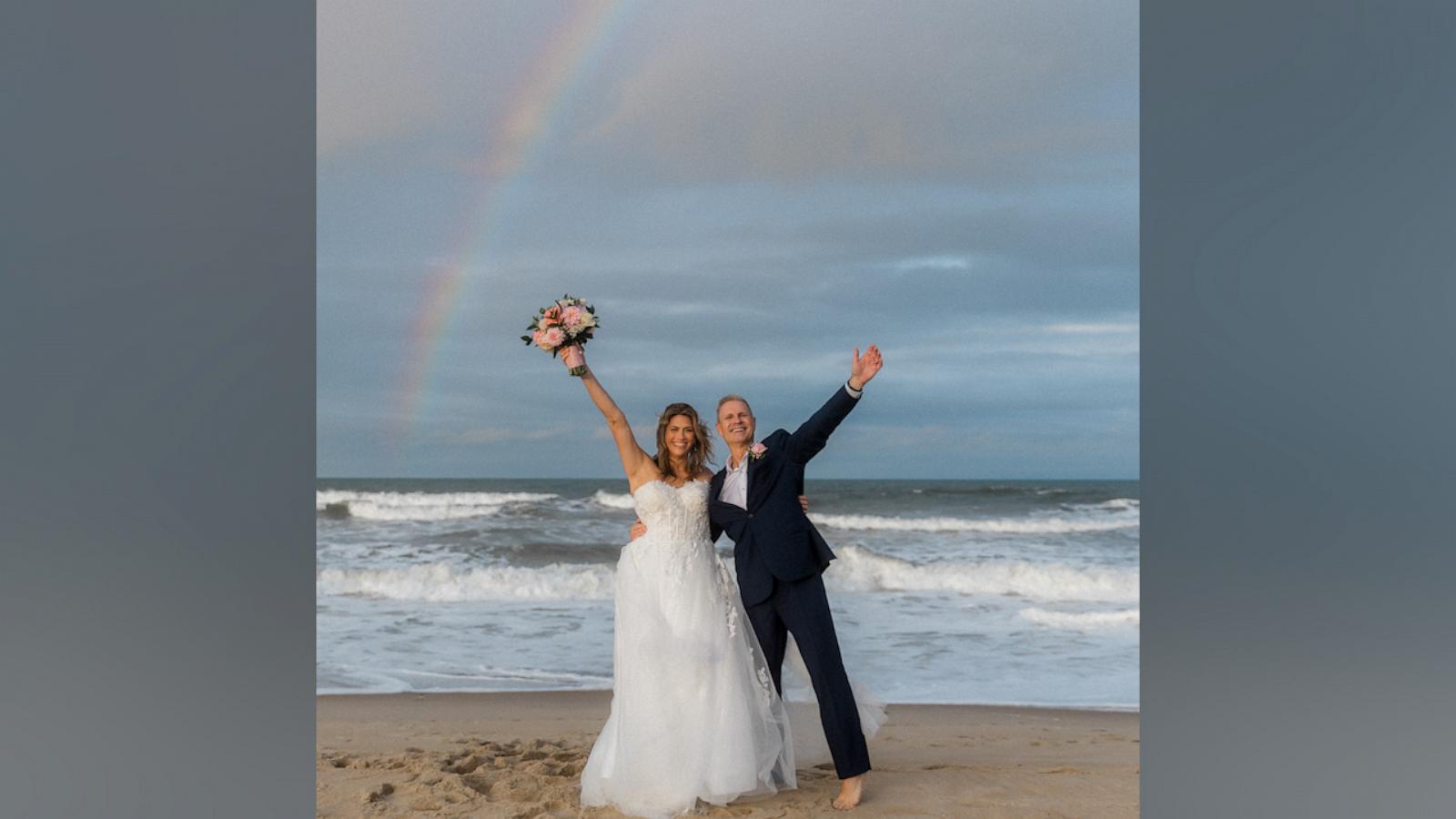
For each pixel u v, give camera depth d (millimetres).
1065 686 7160
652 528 4152
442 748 5203
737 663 4039
